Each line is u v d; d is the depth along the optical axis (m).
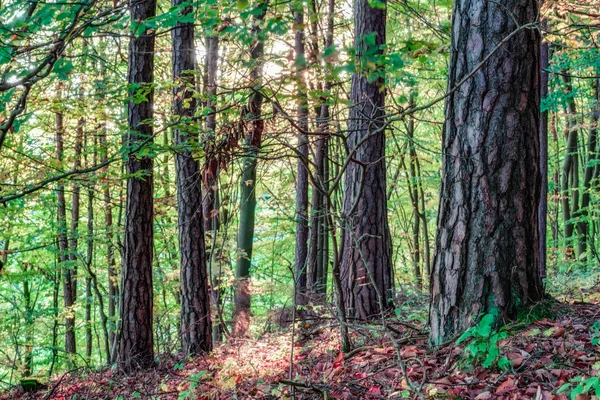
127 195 8.58
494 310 4.25
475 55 4.31
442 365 4.07
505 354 3.81
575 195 17.62
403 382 3.94
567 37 8.49
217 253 12.42
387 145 15.55
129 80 8.04
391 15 11.12
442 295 4.54
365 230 7.75
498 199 4.28
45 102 7.62
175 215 16.11
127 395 6.41
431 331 4.63
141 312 8.50
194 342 8.92
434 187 16.58
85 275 15.32
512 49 4.23
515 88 4.25
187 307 9.06
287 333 7.49
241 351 6.79
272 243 17.14
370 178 7.78
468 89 4.36
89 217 15.02
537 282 4.39
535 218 4.39
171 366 8.04
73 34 3.27
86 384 7.42
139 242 8.57
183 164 8.98
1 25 3.00
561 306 4.55
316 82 5.73
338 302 4.84
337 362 4.94
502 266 4.27
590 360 3.53
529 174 4.31
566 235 16.95
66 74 3.19
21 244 15.28
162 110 9.75
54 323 16.72
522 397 3.27
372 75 3.30
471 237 4.36
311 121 5.34
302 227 12.12
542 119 10.43
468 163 4.36
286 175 13.62
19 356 14.87
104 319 14.72
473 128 4.34
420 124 16.80
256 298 16.31
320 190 4.35
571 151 16.33
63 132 10.18
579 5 7.66
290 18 3.67
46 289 19.11
